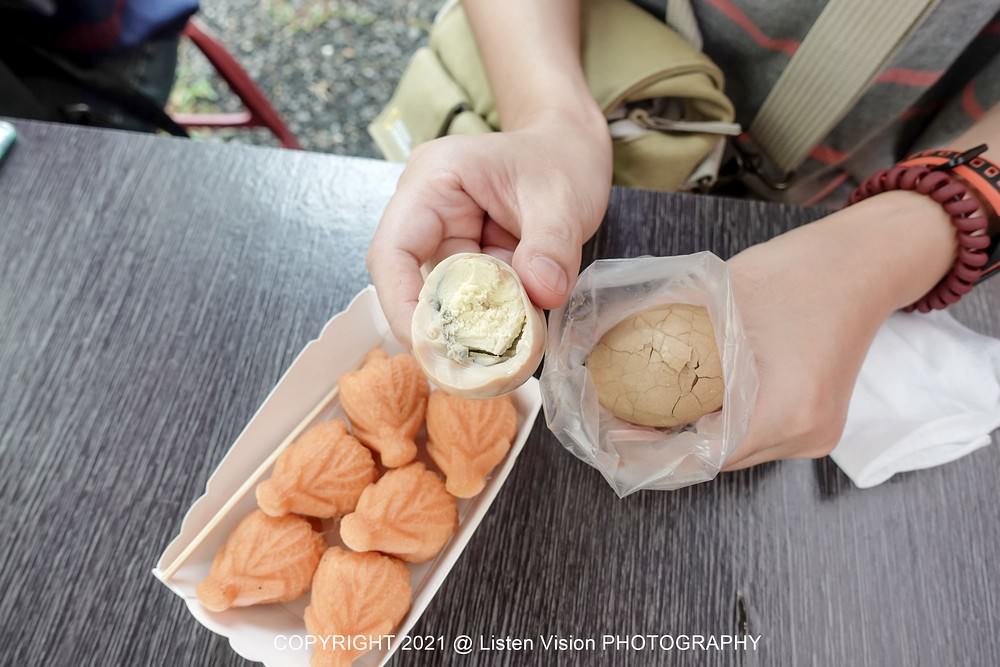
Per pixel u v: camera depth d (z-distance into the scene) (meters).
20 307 0.38
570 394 0.31
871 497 0.34
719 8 0.42
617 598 0.33
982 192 0.34
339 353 0.35
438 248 0.34
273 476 0.33
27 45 0.49
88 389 0.37
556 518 0.34
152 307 0.38
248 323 0.38
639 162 0.42
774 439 0.31
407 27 0.89
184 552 0.31
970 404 0.35
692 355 0.31
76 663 0.32
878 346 0.36
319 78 0.86
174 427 0.36
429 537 0.32
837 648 0.32
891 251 0.34
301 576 0.32
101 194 0.41
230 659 0.32
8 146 0.41
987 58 0.42
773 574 0.33
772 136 0.47
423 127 0.49
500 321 0.30
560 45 0.39
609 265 0.32
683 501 0.34
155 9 0.53
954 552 0.33
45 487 0.35
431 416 0.34
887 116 0.44
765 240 0.39
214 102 0.85
